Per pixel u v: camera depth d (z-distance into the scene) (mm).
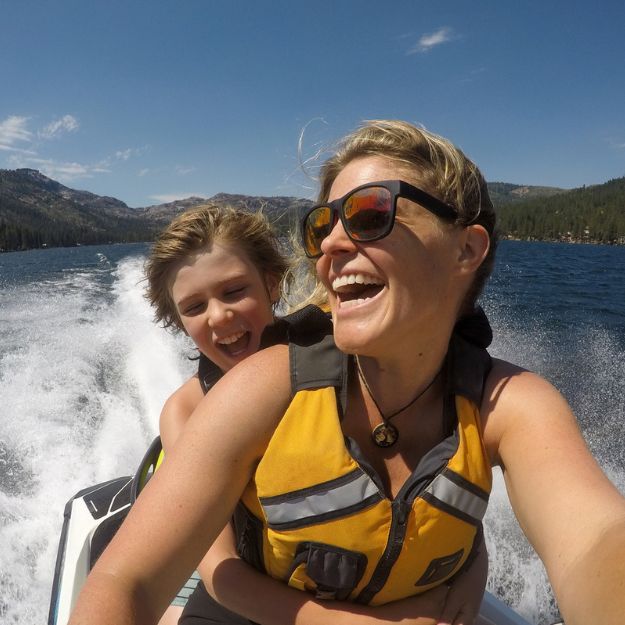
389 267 518
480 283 610
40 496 1823
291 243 792
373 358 565
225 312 984
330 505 541
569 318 5176
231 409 552
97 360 3389
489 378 588
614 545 400
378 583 579
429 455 547
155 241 1023
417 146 550
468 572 688
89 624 460
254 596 634
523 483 522
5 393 2789
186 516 530
